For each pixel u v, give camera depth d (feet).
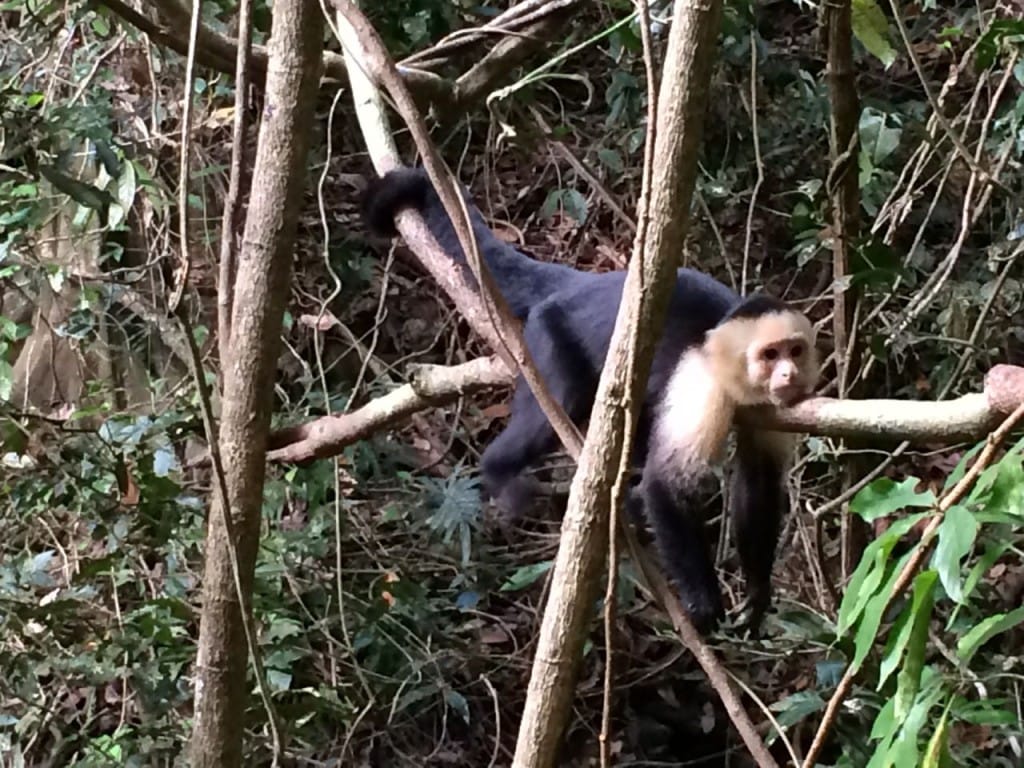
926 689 5.90
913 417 6.48
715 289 12.00
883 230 15.81
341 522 14.79
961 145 12.53
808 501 14.62
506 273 12.78
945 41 14.74
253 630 8.20
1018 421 4.94
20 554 14.92
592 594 6.52
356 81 12.50
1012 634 13.39
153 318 16.43
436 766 15.29
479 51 17.35
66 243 17.11
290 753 13.97
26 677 13.02
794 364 10.48
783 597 14.37
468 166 20.58
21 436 13.08
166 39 11.76
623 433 6.15
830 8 10.69
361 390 17.67
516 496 14.26
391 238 14.06
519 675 16.10
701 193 17.07
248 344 8.64
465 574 15.87
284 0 8.41
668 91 5.75
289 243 8.66
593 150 18.45
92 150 14.16
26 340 17.17
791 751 7.84
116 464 12.96
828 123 16.58
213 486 8.82
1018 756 11.09
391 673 14.89
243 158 8.39
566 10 13.32
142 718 13.39
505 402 18.52
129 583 14.73
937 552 4.92
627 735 15.75
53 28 16.26
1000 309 15.37
